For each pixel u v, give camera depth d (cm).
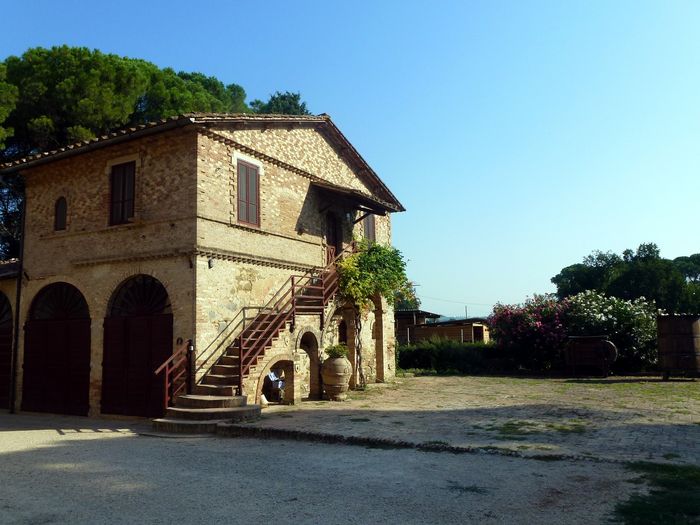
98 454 964
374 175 2317
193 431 1161
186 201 1421
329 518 586
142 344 1453
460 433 1039
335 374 1603
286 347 1538
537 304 2689
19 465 885
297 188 1831
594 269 5406
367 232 2303
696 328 2012
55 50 2608
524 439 973
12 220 2827
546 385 1936
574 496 648
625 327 2391
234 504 641
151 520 593
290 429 1081
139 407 1430
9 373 1752
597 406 1376
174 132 1458
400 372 2548
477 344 2889
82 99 2473
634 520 557
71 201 1658
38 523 592
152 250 1461
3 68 2433
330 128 2028
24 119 2516
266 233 1647
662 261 4641
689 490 654
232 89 4166
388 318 2262
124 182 1560
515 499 641
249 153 1619
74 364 1583
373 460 859
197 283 1380
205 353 1386
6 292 1811
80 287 1591
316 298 1688
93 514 619
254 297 1578
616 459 810
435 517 584
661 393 1620
